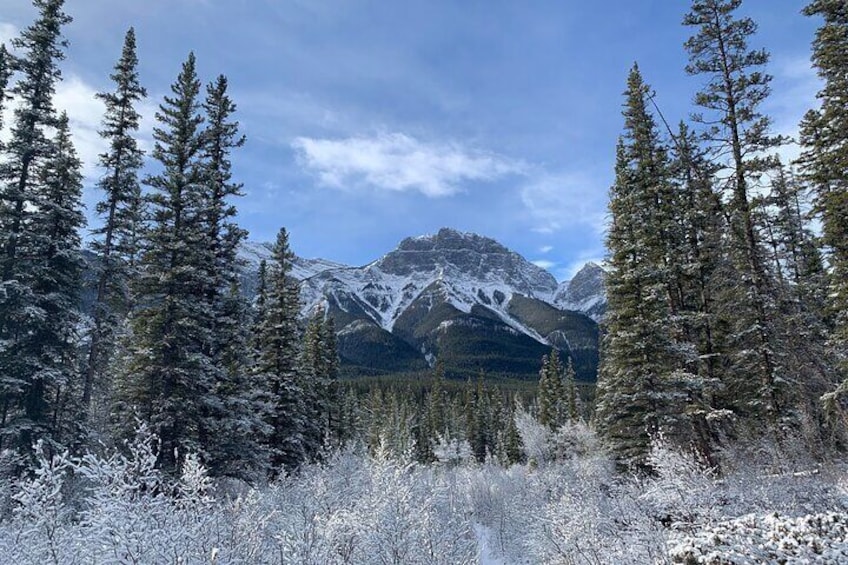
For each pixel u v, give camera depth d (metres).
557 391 67.06
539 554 14.17
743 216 19.23
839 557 8.10
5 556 6.25
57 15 21.66
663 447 14.73
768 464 16.86
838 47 18.39
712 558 8.55
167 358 18.73
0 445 18.80
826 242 19.11
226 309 21.56
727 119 20.20
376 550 8.96
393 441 56.88
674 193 23.14
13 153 20.48
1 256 19.86
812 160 19.59
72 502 12.16
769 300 18.64
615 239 22.91
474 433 79.81
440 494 12.52
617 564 10.33
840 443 18.06
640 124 24.42
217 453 19.23
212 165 22.91
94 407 24.19
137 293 19.50
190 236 19.55
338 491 13.42
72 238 21.34
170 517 6.85
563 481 20.31
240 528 7.70
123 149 23.38
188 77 21.64
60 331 20.00
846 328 18.14
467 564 9.96
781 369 18.56
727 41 20.58
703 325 21.41
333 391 42.06
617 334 21.19
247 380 22.06
